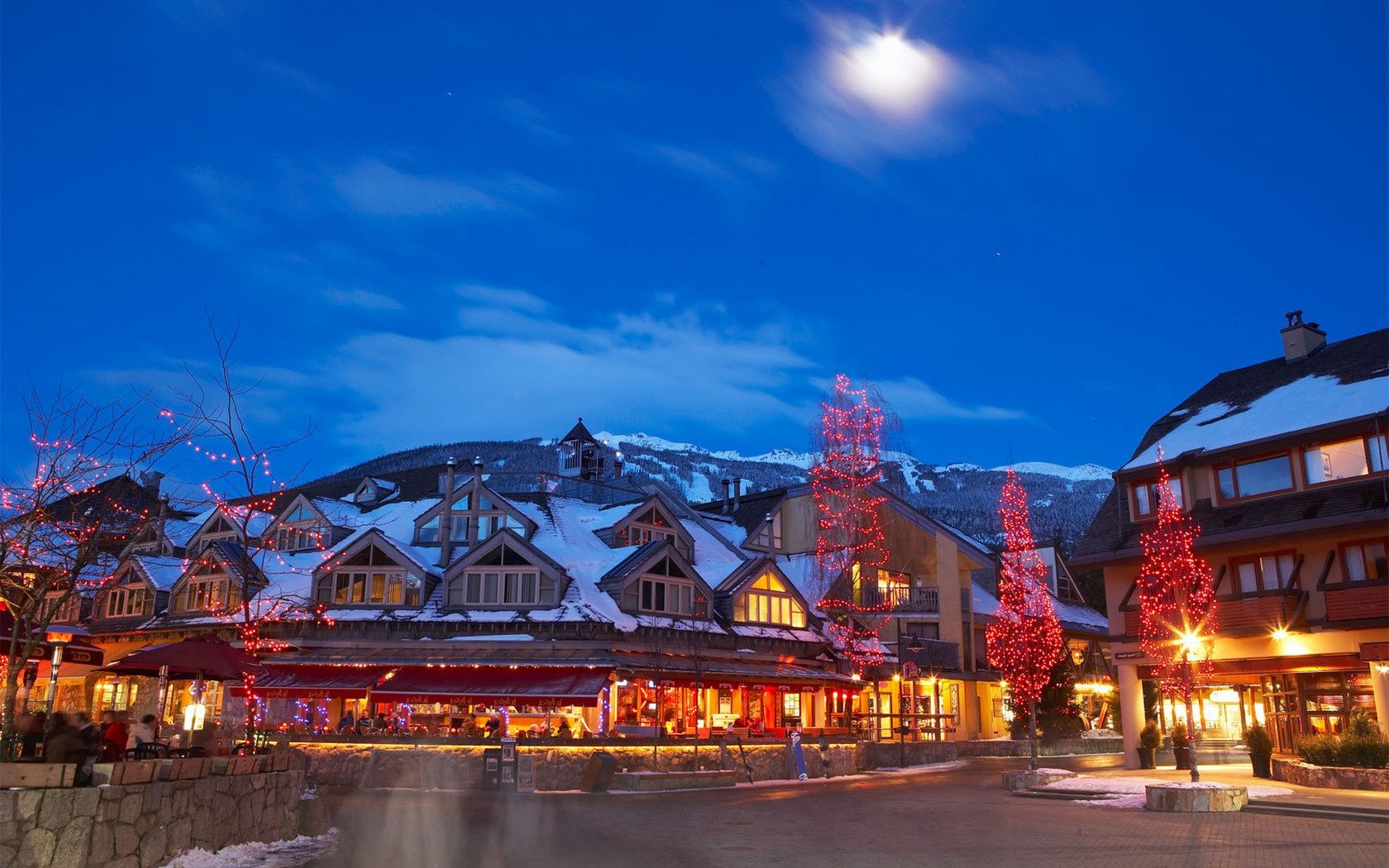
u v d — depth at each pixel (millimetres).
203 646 19016
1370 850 16406
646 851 17328
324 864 15219
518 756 30328
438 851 16906
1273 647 30609
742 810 24422
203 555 43375
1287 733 31984
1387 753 24469
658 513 48312
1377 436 29766
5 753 12414
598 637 39344
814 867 15648
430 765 30891
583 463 60656
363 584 41562
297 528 47562
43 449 18969
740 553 52312
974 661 55969
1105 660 63781
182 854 13781
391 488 55969
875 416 54531
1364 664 28375
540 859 16344
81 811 11461
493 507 44906
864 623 51500
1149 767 32594
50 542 19656
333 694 36156
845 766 38688
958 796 28062
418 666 37750
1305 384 34969
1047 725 51719
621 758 32250
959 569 58000
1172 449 35062
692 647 42844
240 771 15930
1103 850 17000
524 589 40844
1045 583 64438
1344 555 30078
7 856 10648
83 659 20750
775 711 47438
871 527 53250
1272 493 31969
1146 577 33281
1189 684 27219
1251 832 18750
